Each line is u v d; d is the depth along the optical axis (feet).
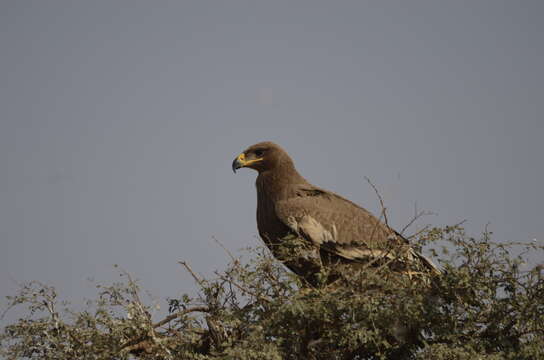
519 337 36.09
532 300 34.78
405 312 34.65
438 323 36.58
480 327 36.83
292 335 35.47
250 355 30.66
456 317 36.42
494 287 36.04
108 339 36.40
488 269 35.96
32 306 36.65
